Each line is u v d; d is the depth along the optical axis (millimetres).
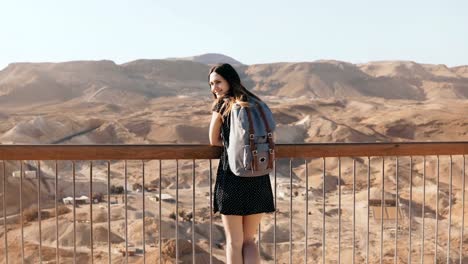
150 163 101938
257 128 4199
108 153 4922
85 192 74938
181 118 178500
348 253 33500
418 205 59781
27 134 132000
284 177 92188
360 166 92125
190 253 27688
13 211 57312
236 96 4305
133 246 40531
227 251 4484
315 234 46594
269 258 37750
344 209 60000
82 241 40188
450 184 5535
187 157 4926
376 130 162125
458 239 37312
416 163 84688
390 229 43000
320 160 99188
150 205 65812
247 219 4559
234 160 4203
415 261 29031
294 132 146250
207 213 62000
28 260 28016
